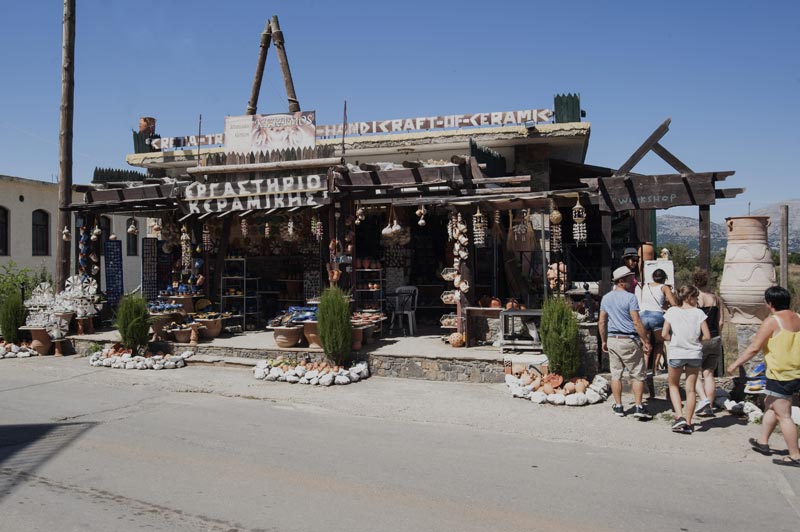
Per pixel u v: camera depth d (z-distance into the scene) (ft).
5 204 74.28
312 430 23.76
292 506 15.81
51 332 42.65
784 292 20.02
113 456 20.25
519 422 24.81
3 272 72.90
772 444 21.54
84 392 31.37
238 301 45.62
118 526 14.55
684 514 15.37
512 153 49.37
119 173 52.95
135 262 93.71
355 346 34.86
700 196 29.25
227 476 18.19
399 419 25.68
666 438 22.40
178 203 42.34
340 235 39.11
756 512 15.53
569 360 28.43
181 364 37.99
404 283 47.32
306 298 46.42
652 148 33.27
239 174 41.22
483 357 32.07
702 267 29.17
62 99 48.01
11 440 22.26
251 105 47.47
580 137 45.44
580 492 16.92
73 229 84.02
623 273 25.34
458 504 15.97
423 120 48.19
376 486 17.33
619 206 30.81
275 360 35.19
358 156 50.98
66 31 48.06
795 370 19.44
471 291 36.27
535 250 43.75
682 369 23.22
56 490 17.04
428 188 39.78
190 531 14.26
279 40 46.83
